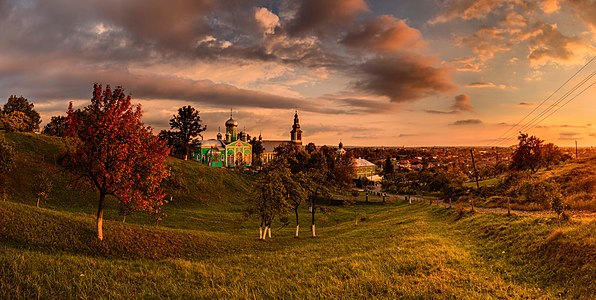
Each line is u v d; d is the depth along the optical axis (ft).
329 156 414.00
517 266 68.28
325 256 94.27
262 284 64.23
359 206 276.41
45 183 149.38
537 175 236.43
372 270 71.67
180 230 125.39
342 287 61.57
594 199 122.01
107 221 114.93
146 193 98.99
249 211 142.00
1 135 144.97
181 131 342.03
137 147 92.94
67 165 93.91
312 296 57.52
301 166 374.22
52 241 85.51
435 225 129.80
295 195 148.56
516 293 55.67
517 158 280.92
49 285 51.37
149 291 55.77
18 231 84.79
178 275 67.00
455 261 75.05
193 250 103.50
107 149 91.45
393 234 123.03
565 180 190.19
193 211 200.23
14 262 56.29
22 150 211.41
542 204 135.23
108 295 52.03
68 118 90.89
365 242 112.98
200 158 535.60
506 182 214.28
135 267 70.69
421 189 361.71
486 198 189.47
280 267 80.38
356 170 567.59
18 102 342.23
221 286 61.67
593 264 56.44
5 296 46.57
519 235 82.69
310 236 150.71
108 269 64.64
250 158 557.33
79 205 173.06
